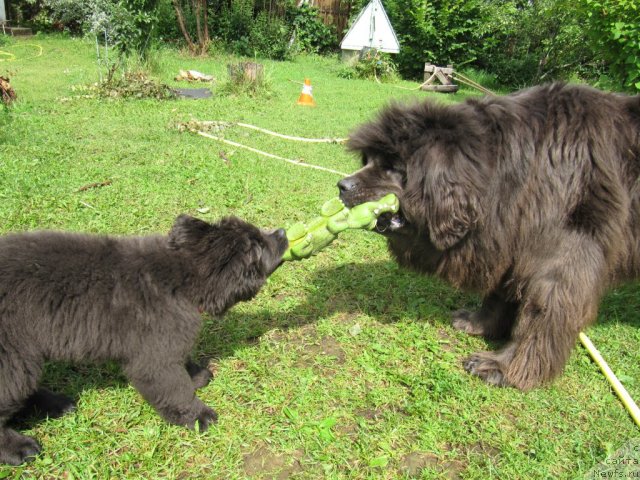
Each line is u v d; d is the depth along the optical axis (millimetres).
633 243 1129
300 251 1138
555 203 1060
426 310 1450
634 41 2525
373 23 6352
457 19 6469
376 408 1090
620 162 1077
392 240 1266
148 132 2826
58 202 1871
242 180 2209
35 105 3250
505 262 1136
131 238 1072
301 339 1299
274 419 1034
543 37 6207
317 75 5875
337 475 924
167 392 968
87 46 6105
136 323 936
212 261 1004
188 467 934
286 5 7301
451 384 1136
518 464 959
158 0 4578
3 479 892
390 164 1130
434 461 974
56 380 1122
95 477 904
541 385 1144
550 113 1085
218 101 3844
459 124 1040
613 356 1297
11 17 7406
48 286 894
